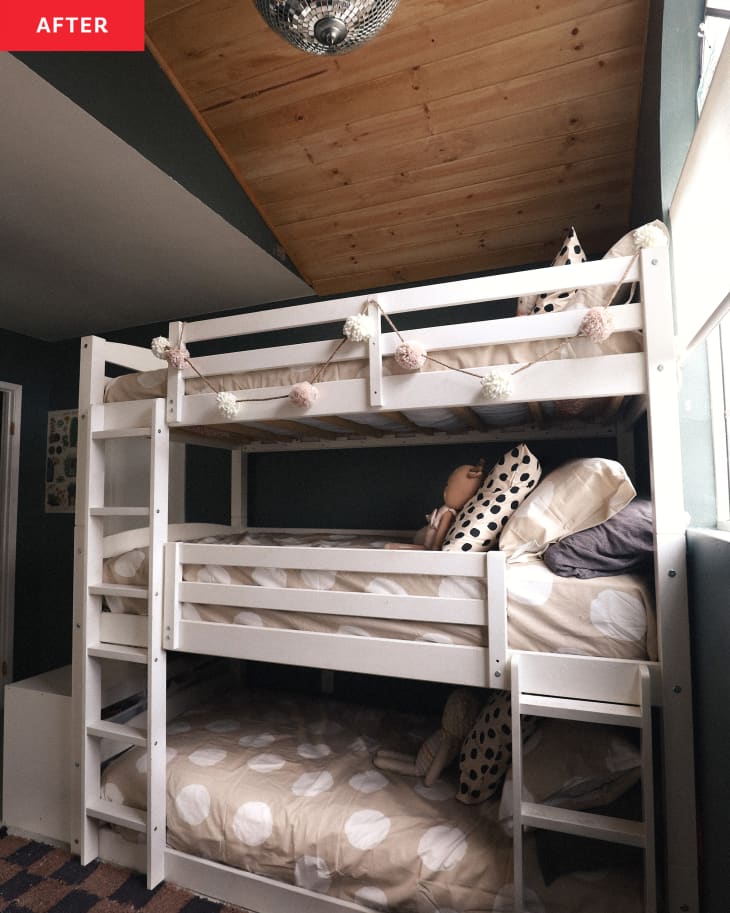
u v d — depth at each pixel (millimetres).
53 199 1967
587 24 1704
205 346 3158
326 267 2703
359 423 1965
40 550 3465
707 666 1177
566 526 1434
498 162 2125
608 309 1321
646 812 1192
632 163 2045
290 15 1162
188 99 1997
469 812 1574
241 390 1690
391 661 1482
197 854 1700
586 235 2346
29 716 1984
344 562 1553
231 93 1987
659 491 1276
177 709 2389
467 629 1431
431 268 2641
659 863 1355
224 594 1697
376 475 2711
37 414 3514
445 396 1437
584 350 1352
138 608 1888
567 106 1912
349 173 2240
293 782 1747
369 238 2518
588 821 1257
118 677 2131
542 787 1356
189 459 3107
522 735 1523
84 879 1747
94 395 1944
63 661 3348
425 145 2109
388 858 1454
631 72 1794
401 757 1871
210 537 2363
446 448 2586
